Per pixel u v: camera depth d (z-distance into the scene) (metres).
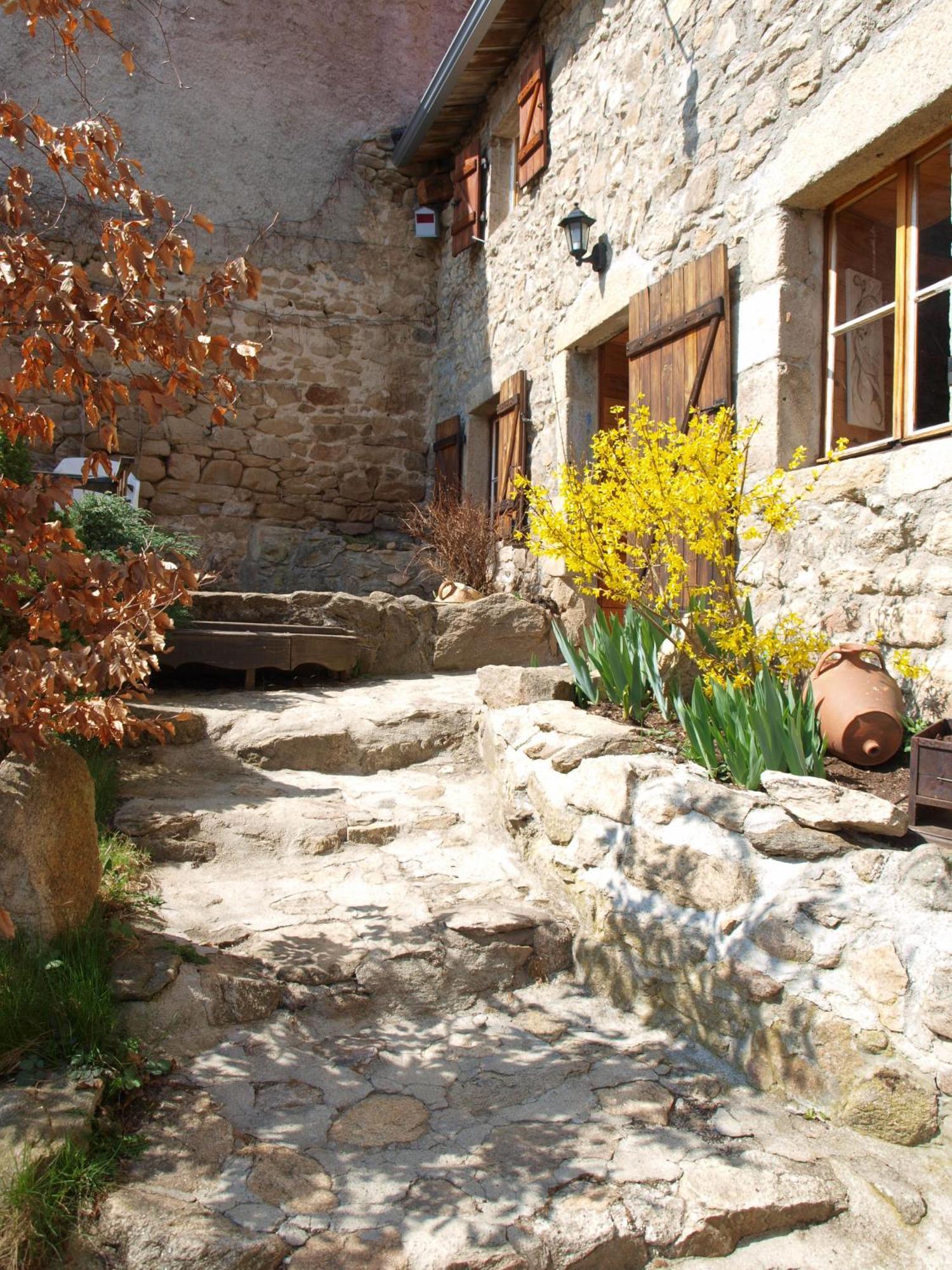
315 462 9.12
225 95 8.79
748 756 2.96
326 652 5.41
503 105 7.84
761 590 4.19
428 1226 1.90
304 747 4.31
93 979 2.36
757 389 4.22
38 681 2.31
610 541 3.68
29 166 8.06
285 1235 1.85
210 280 2.51
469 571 7.48
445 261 9.30
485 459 8.53
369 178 9.30
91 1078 2.13
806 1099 2.35
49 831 2.49
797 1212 2.02
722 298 4.46
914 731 3.38
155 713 4.20
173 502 8.65
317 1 9.09
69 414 8.18
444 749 4.60
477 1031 2.66
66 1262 1.77
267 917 2.99
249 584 8.12
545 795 3.48
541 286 6.96
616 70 5.80
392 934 2.92
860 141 3.68
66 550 2.59
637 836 2.97
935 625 3.34
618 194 5.70
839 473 3.80
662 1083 2.45
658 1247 1.93
